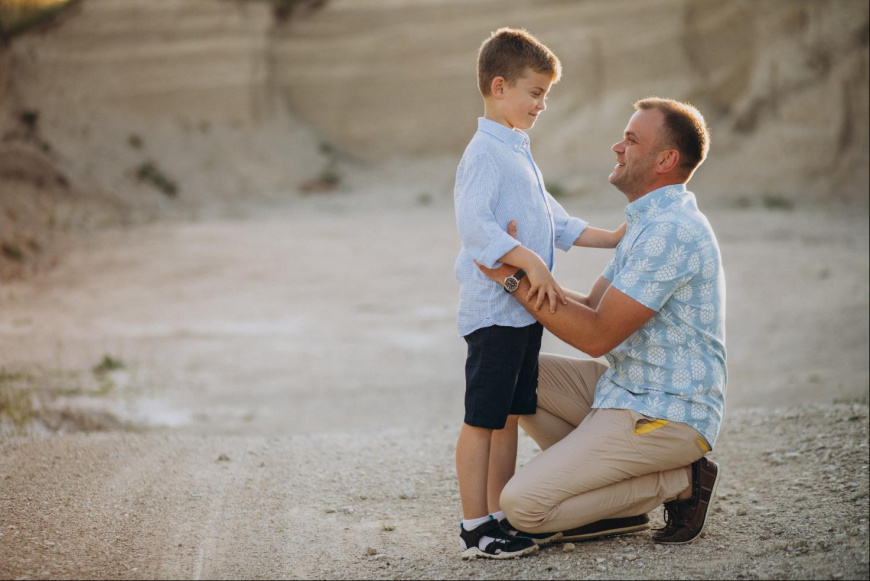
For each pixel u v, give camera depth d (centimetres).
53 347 988
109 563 281
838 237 1705
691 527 304
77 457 415
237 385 862
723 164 2442
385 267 1591
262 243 1816
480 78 313
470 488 300
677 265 289
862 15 2420
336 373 923
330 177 2856
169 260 1622
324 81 3108
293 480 399
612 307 291
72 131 2567
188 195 2589
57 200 2123
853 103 2353
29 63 2683
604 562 285
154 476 390
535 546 299
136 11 2883
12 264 1532
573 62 2864
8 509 331
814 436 448
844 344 957
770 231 1794
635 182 309
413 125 3106
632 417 295
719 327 301
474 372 300
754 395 773
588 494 298
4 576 264
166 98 2867
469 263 304
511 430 329
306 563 290
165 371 904
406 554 301
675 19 2741
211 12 2991
